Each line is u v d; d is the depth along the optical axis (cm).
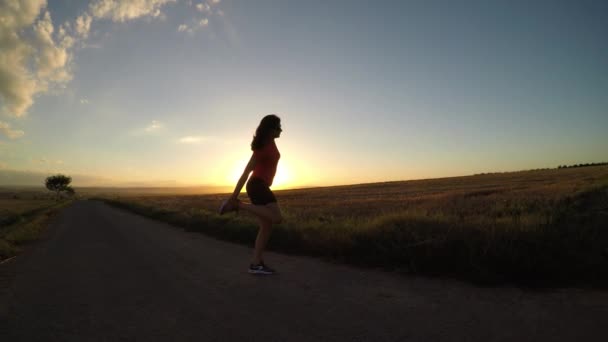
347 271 412
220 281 377
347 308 272
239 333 229
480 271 338
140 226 1286
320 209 1794
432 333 215
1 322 268
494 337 203
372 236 490
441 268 386
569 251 333
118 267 489
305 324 241
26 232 1052
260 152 373
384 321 240
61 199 11306
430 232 454
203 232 964
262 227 403
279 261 489
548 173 6662
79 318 271
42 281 417
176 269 457
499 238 375
